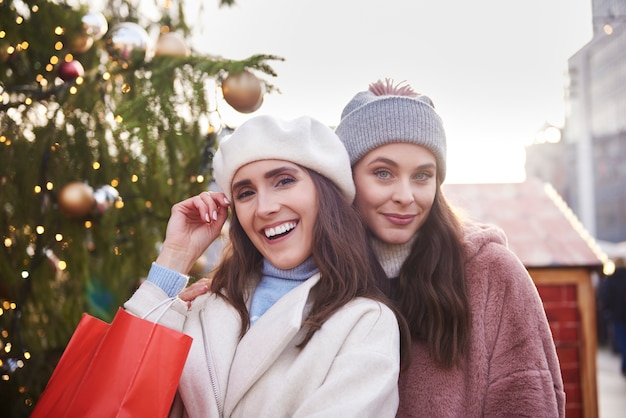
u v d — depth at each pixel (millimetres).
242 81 2105
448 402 1541
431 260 1611
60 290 2654
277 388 1381
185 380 1445
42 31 2510
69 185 2260
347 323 1402
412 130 1565
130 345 1300
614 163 14859
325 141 1510
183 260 1591
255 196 1489
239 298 1554
